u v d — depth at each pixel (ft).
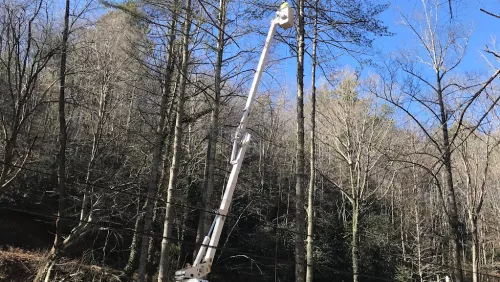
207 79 71.77
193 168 96.27
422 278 94.79
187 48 60.03
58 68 64.69
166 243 55.52
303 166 53.26
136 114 87.10
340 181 107.96
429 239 102.53
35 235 92.68
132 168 78.43
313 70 74.43
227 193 29.14
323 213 114.01
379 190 112.47
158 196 71.05
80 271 65.21
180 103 60.75
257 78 32.12
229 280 101.76
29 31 49.19
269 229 107.24
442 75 51.21
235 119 74.43
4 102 58.39
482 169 76.28
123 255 92.17
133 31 65.36
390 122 98.58
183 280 26.63
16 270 77.97
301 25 56.44
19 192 84.89
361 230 104.01
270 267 103.24
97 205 66.28
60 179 57.00
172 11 54.70
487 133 58.39
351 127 97.96
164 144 75.46
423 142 78.48
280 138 121.39
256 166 126.52
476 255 59.72
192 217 92.43
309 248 65.87
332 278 104.99
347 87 98.27
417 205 107.24
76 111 88.63
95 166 73.26
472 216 62.18
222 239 107.34
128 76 84.69
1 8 53.11
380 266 104.32
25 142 70.03
